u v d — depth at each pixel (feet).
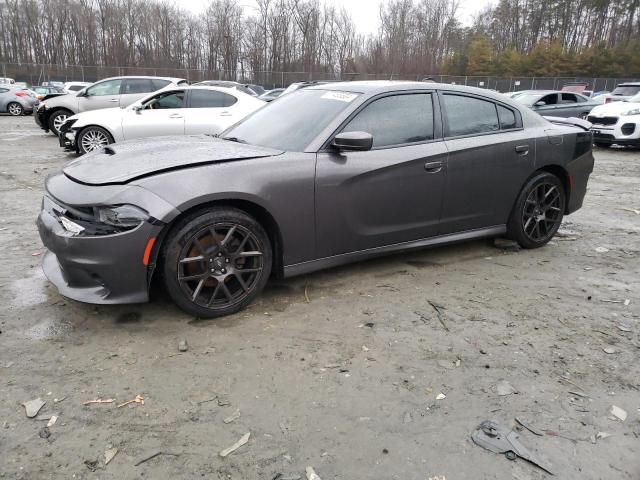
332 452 6.91
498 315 11.09
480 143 13.58
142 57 183.62
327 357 9.23
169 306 11.02
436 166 12.78
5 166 28.99
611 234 17.92
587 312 11.35
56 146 38.86
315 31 163.73
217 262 10.23
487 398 8.16
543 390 8.41
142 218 9.21
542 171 15.28
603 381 8.71
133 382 8.32
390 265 13.97
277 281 12.62
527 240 15.39
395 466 6.68
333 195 11.32
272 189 10.47
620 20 199.41
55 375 8.46
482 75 172.65
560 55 172.76
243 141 12.61
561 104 51.19
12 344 9.37
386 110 12.41
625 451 7.06
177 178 9.68
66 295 9.78
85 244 9.28
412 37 177.68
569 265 14.47
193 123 30.04
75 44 189.47
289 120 12.63
